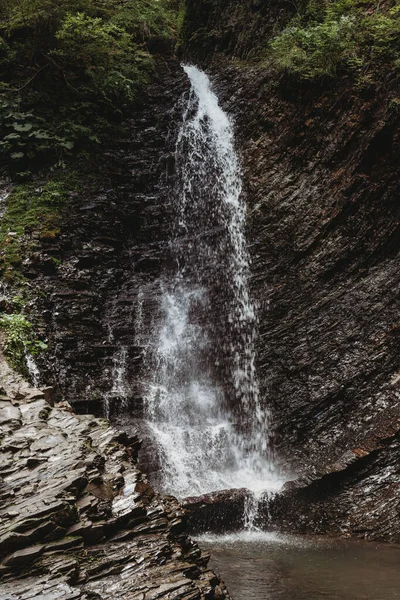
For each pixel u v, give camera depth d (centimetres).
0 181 1167
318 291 1032
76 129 1219
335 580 573
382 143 1043
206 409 1018
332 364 964
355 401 923
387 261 1008
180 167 1299
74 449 483
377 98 1073
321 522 807
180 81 1448
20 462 460
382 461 837
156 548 389
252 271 1107
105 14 1518
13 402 590
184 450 912
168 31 1623
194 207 1269
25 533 368
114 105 1338
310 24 1259
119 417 926
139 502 429
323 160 1112
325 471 835
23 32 1327
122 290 1106
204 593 368
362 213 1039
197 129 1358
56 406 632
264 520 811
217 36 1544
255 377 1020
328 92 1140
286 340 1019
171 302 1132
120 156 1276
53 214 1099
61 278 1027
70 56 1305
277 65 1238
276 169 1177
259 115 1261
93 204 1152
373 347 942
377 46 1105
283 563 641
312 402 949
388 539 762
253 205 1167
